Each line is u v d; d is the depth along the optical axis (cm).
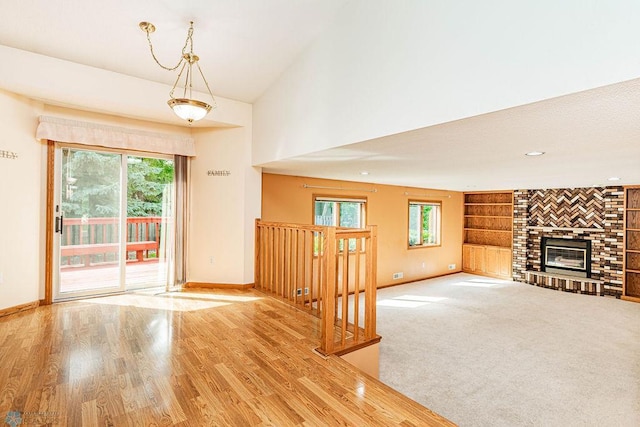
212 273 466
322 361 254
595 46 148
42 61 322
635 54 137
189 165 473
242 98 444
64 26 291
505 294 650
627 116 190
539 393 302
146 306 381
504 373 339
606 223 640
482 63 189
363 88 271
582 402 287
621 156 315
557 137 243
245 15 295
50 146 380
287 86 378
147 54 338
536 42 167
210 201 467
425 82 221
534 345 408
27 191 359
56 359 248
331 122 307
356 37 280
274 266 441
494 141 261
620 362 362
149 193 456
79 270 412
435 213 830
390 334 442
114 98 360
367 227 305
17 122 346
